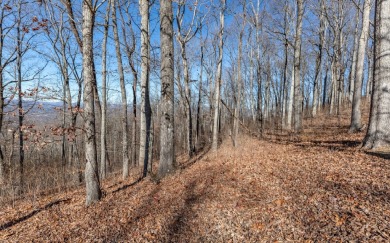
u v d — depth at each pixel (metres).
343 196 4.78
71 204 7.35
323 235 3.78
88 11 6.62
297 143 12.02
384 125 7.28
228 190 6.42
